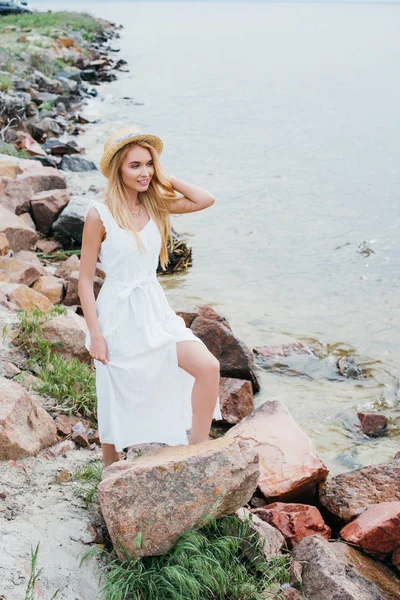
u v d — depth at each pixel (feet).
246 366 20.99
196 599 10.71
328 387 21.72
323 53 119.44
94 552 11.48
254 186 43.32
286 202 40.50
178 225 36.35
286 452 15.51
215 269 30.89
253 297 28.09
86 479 13.70
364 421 19.51
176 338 12.14
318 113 66.74
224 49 122.93
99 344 12.04
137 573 11.02
